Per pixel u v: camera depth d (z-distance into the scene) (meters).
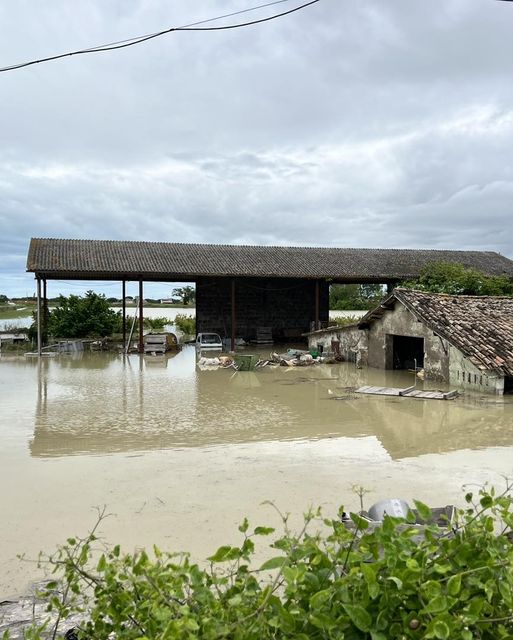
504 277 27.30
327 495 6.36
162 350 24.84
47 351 25.73
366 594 1.87
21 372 18.70
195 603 2.00
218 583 2.13
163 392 14.38
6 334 27.91
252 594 2.00
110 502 6.20
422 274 28.08
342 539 2.16
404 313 17.64
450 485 6.67
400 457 7.96
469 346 14.44
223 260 27.73
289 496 6.33
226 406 12.34
